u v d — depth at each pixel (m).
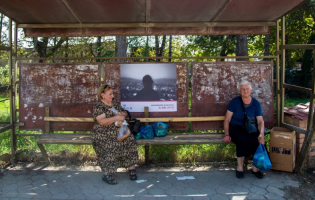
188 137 3.99
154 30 4.35
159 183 3.52
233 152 4.34
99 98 3.57
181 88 4.28
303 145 3.64
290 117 4.12
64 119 4.21
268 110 4.34
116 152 3.51
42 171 3.93
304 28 14.99
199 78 4.28
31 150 4.52
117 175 3.79
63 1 3.32
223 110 4.32
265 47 11.54
